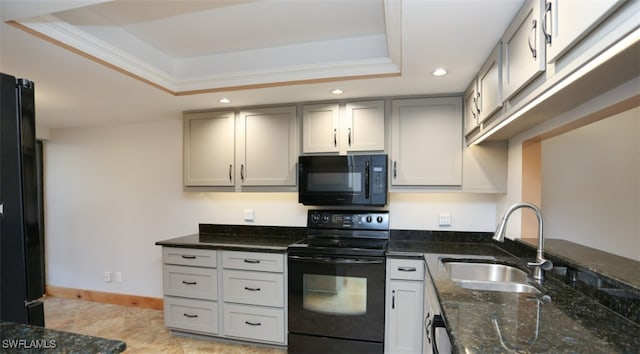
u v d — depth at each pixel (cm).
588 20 78
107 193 360
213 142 288
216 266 261
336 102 258
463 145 236
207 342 267
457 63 181
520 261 193
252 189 278
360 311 228
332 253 234
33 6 129
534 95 114
